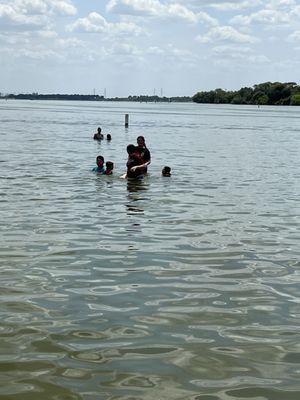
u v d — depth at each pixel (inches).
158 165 1047.0
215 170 989.2
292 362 246.8
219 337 272.4
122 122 3073.3
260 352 256.5
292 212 601.3
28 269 373.4
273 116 4795.8
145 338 269.1
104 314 298.5
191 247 442.0
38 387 220.5
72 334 271.9
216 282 357.1
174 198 676.1
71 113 4643.2
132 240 459.5
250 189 767.7
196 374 233.5
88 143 1523.1
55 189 721.0
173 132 2233.0
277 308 313.7
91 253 416.5
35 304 310.8
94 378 228.4
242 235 488.1
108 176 863.1
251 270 385.1
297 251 437.7
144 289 340.2
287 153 1395.2
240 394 217.5
